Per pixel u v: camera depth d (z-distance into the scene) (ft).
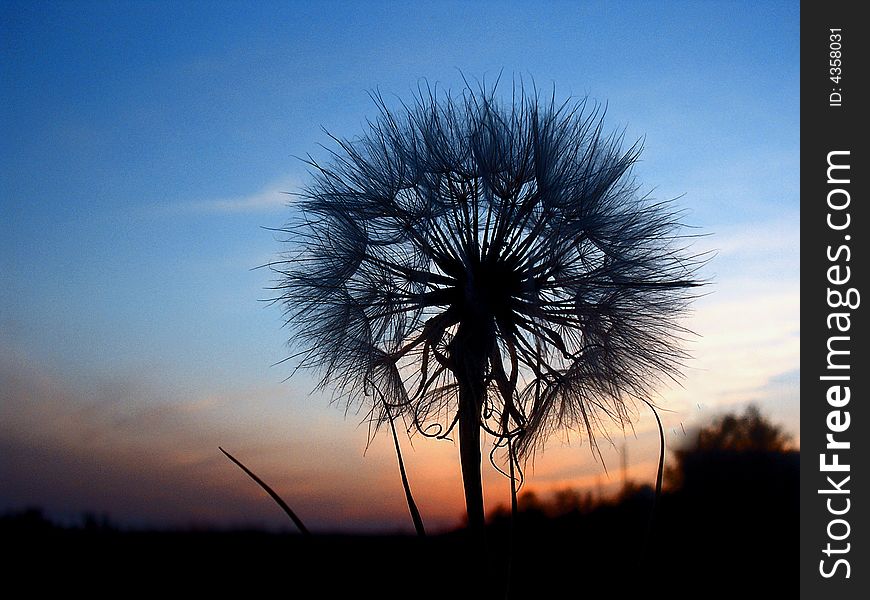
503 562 0.49
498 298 0.54
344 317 0.56
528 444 0.54
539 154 0.54
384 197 0.57
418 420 0.54
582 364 0.53
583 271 0.55
